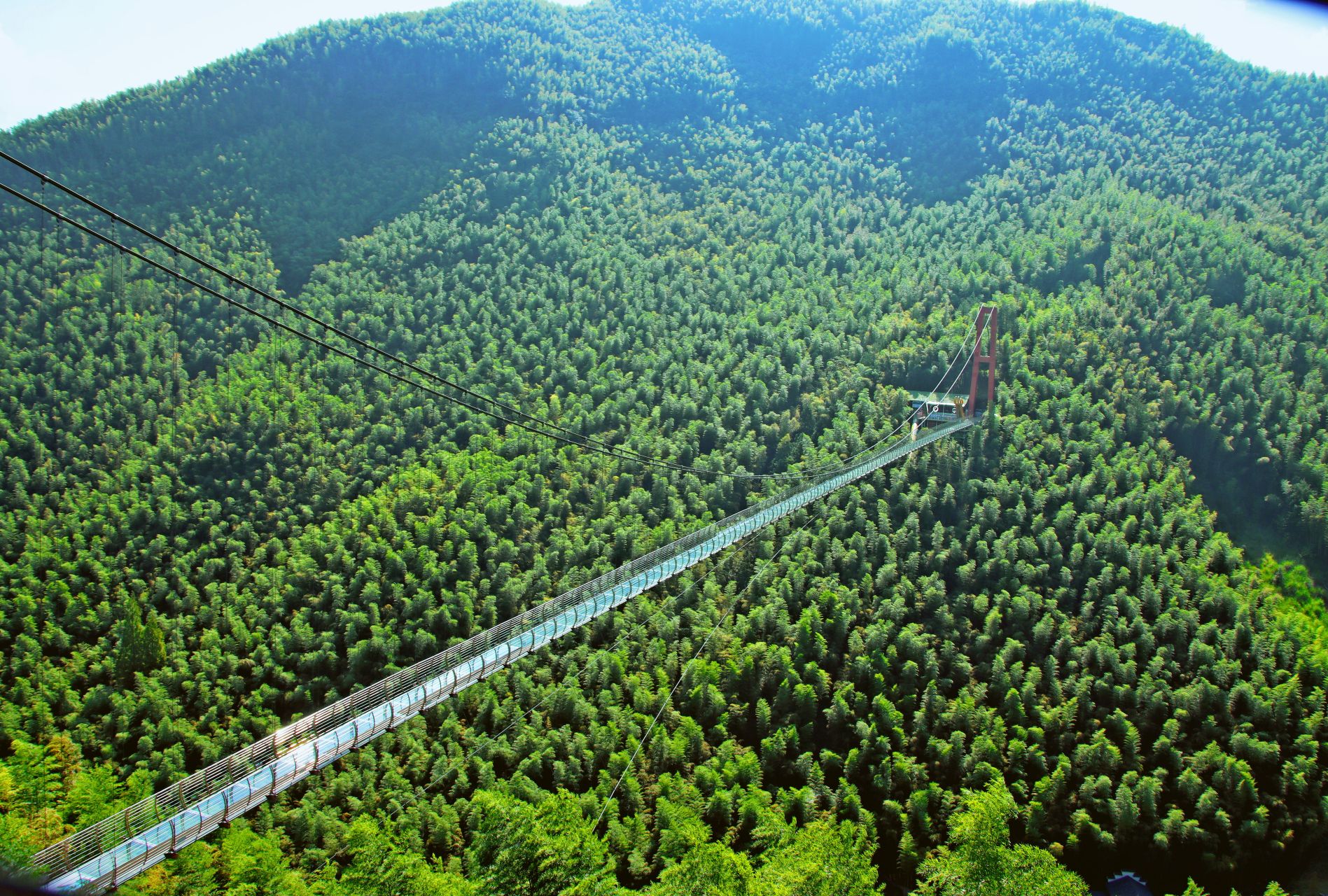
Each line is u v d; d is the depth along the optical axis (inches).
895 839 2701.8
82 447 4896.7
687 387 4990.2
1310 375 4441.4
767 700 3075.8
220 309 6269.7
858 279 6107.3
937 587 3395.7
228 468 4694.9
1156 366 4670.3
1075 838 2674.7
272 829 2620.6
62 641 3587.6
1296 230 6131.9
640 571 2500.0
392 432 4859.7
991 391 4318.4
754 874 2132.1
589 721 2974.9
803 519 3841.0
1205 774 2819.9
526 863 2010.3
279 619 3668.8
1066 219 6378.0
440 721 3056.1
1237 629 3161.9
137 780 2650.1
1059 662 3161.9
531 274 6555.1
